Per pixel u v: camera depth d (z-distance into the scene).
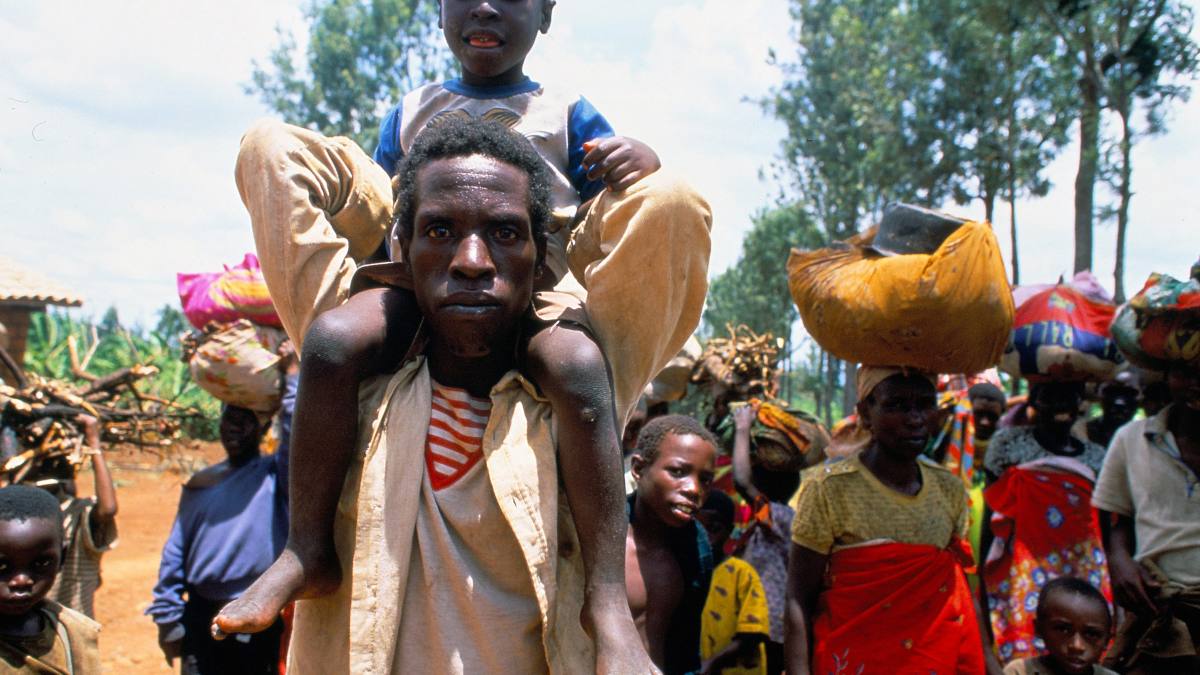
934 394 3.97
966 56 26.50
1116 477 4.34
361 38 40.81
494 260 1.76
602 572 1.79
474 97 2.39
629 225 1.87
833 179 35.22
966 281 3.53
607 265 1.89
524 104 2.38
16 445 4.61
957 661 3.88
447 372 1.92
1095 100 19.20
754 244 39.97
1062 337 5.19
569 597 1.85
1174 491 4.11
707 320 41.59
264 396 5.09
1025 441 5.41
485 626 1.80
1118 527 4.35
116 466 20.47
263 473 5.13
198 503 5.08
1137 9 16.66
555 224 2.08
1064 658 3.91
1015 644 5.00
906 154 28.70
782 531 4.95
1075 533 5.07
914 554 3.85
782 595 4.73
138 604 9.83
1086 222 19.58
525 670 1.83
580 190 2.39
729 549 4.99
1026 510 5.12
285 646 5.07
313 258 1.92
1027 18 19.56
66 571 4.55
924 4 26.08
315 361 1.77
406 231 1.88
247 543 4.96
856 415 5.12
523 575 1.83
